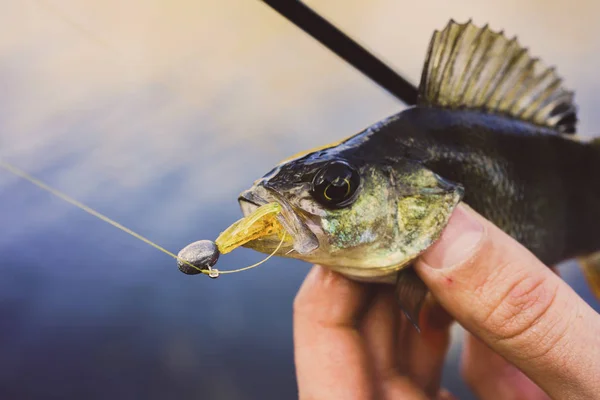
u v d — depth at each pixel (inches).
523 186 9.1
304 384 10.1
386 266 8.4
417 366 11.0
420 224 8.3
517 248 8.2
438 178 8.4
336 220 8.1
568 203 9.6
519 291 8.1
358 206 8.2
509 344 8.3
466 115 9.0
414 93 9.3
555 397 8.4
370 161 8.3
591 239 10.0
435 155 8.5
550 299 8.1
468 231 8.2
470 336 12.5
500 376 12.2
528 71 9.3
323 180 8.0
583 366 8.1
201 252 7.4
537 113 9.5
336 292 10.1
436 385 11.2
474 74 9.1
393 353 10.4
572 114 9.8
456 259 8.1
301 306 10.3
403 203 8.3
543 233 9.4
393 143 8.4
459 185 8.3
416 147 8.5
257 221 7.8
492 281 8.1
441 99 9.0
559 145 9.5
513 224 9.1
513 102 9.4
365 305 10.3
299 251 8.0
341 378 10.0
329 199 8.0
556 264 9.8
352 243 8.2
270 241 8.0
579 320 8.1
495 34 9.0
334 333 10.1
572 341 8.1
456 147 8.7
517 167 9.1
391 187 8.3
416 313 8.7
